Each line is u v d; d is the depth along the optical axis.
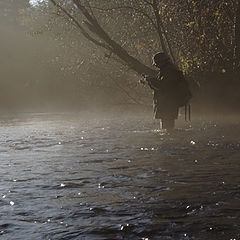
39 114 28.44
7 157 6.96
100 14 23.08
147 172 5.16
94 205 3.57
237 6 18.19
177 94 12.35
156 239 2.67
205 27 18.61
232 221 3.00
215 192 3.94
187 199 3.69
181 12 19.81
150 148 7.75
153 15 21.70
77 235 2.79
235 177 4.67
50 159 6.60
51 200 3.80
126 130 12.41
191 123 14.49
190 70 18.95
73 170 5.47
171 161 6.05
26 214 3.34
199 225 2.92
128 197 3.84
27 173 5.29
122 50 19.58
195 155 6.62
